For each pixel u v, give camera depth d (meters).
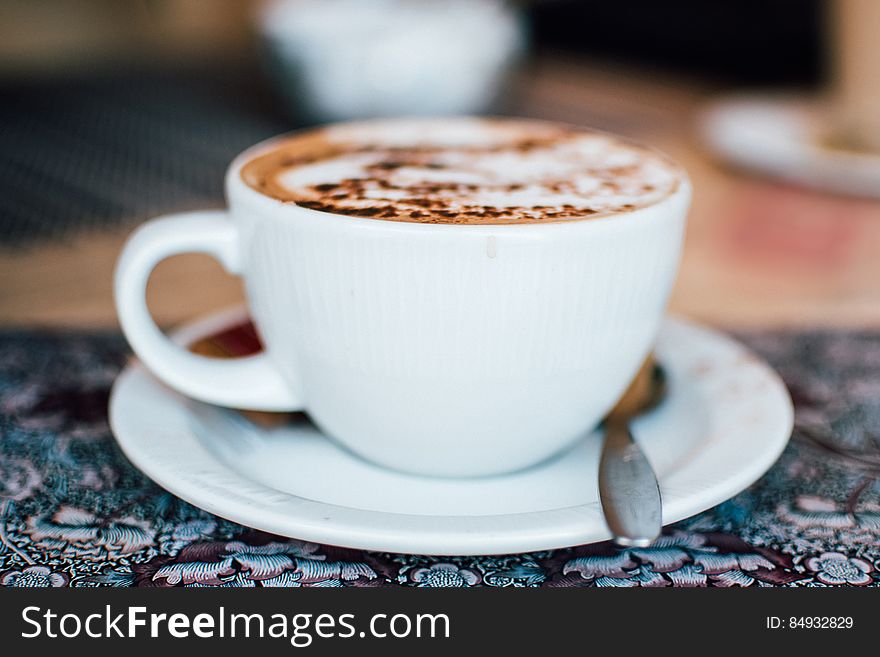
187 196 0.69
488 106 0.89
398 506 0.35
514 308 0.32
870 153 0.76
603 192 0.36
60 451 0.39
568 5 1.41
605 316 0.34
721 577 0.31
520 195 0.35
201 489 0.32
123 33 1.58
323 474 0.37
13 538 0.33
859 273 0.60
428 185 0.36
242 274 0.37
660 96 1.04
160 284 0.59
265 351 0.40
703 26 1.36
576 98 1.00
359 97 0.81
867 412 0.43
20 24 1.51
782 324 0.52
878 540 0.33
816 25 1.31
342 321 0.33
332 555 0.32
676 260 0.36
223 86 1.05
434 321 0.32
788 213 0.71
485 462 0.36
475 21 0.82
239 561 0.32
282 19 0.83
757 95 1.07
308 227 0.32
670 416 0.41
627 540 0.29
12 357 0.48
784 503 0.36
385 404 0.35
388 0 0.85
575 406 0.36
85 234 0.62
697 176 0.80
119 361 0.48
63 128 0.88
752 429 0.37
